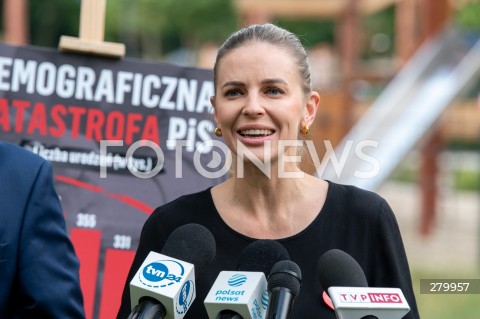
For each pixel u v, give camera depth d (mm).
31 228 5266
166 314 4797
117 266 7430
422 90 28828
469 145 48781
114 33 43281
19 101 7449
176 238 5223
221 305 4719
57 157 7461
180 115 7629
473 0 35250
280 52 5660
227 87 5633
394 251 5859
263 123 5570
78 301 5289
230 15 41344
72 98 7520
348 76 31266
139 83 7598
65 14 45344
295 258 5785
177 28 44562
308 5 34719
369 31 49938
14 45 7473
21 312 5180
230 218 5926
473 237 30531
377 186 25375
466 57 29516
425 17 31578
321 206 5938
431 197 31203
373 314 4668
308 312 5625
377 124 27797
